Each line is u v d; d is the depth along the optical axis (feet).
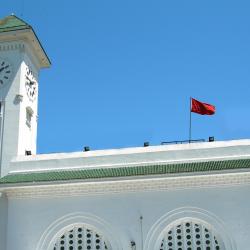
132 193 115.75
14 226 119.03
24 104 143.84
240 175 111.45
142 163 120.67
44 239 116.57
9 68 145.07
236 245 108.78
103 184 116.06
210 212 111.45
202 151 119.34
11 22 149.89
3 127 138.82
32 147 148.66
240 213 110.52
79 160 124.77
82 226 116.78
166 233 112.98
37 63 159.94
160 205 113.70
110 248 113.80
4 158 135.13
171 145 122.11
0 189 119.14
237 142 120.67
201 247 110.73
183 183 113.80
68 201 118.11
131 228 113.50
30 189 119.44
